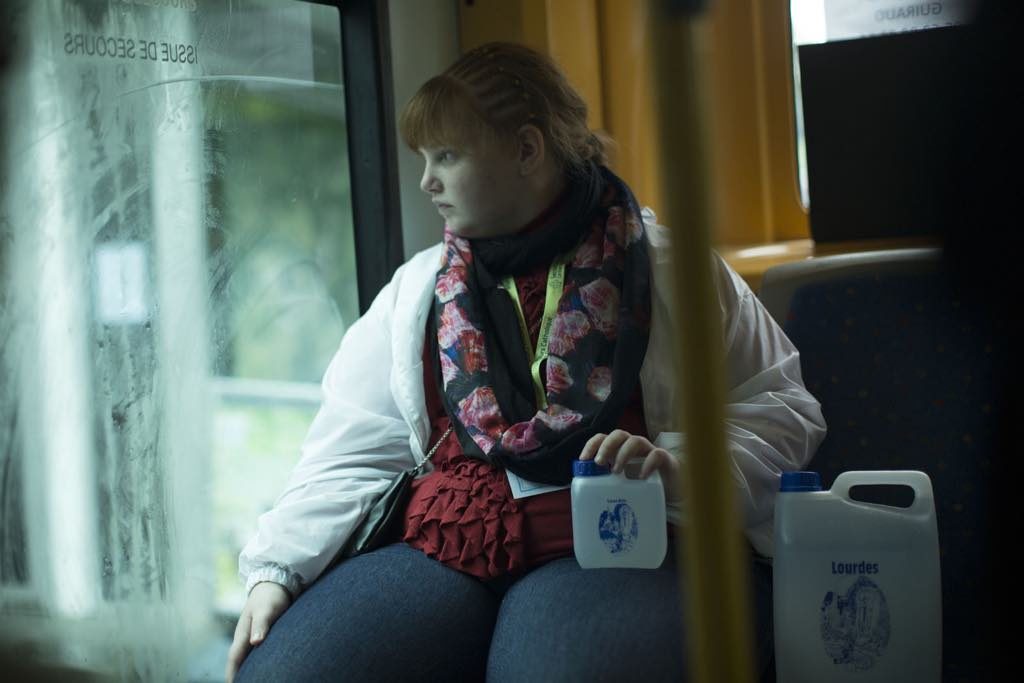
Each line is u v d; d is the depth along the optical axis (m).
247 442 2.04
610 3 2.34
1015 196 0.80
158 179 1.91
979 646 1.60
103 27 1.84
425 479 1.66
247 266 2.03
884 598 1.39
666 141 0.62
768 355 1.65
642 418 1.62
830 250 2.05
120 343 1.87
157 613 1.93
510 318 1.66
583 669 1.36
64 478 1.81
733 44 2.42
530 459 1.54
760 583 1.52
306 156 2.09
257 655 1.46
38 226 1.78
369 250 2.15
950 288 0.89
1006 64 0.78
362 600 1.49
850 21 2.19
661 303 1.63
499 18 2.21
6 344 1.75
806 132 2.05
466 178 1.64
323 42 2.10
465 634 1.50
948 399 1.66
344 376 1.79
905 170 2.01
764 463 1.53
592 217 1.69
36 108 1.77
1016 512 0.84
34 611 1.78
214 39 1.97
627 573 1.45
